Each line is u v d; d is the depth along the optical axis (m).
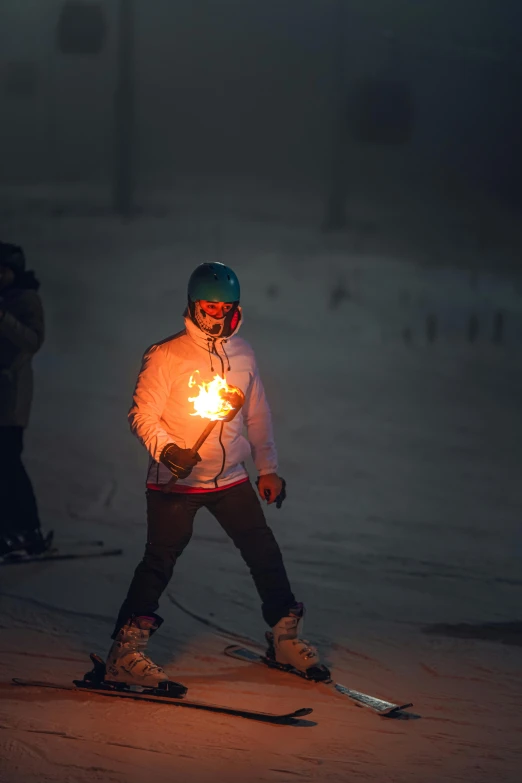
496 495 21.36
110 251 69.25
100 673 11.36
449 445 26.02
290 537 17.80
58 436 25.48
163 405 11.15
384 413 29.73
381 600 14.68
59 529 17.91
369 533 18.20
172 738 10.06
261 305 51.75
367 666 12.23
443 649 12.83
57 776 9.19
